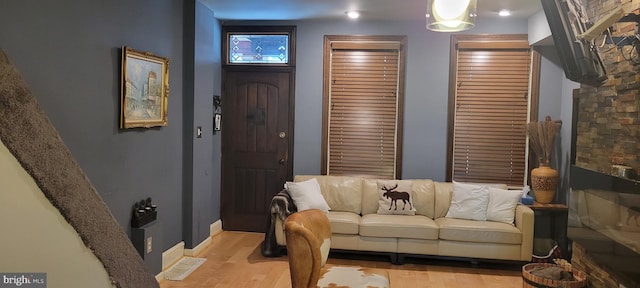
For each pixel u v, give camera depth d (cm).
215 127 511
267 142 532
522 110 494
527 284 324
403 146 513
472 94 500
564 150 472
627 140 263
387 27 506
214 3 436
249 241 497
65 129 263
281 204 437
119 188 320
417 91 507
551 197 447
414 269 417
